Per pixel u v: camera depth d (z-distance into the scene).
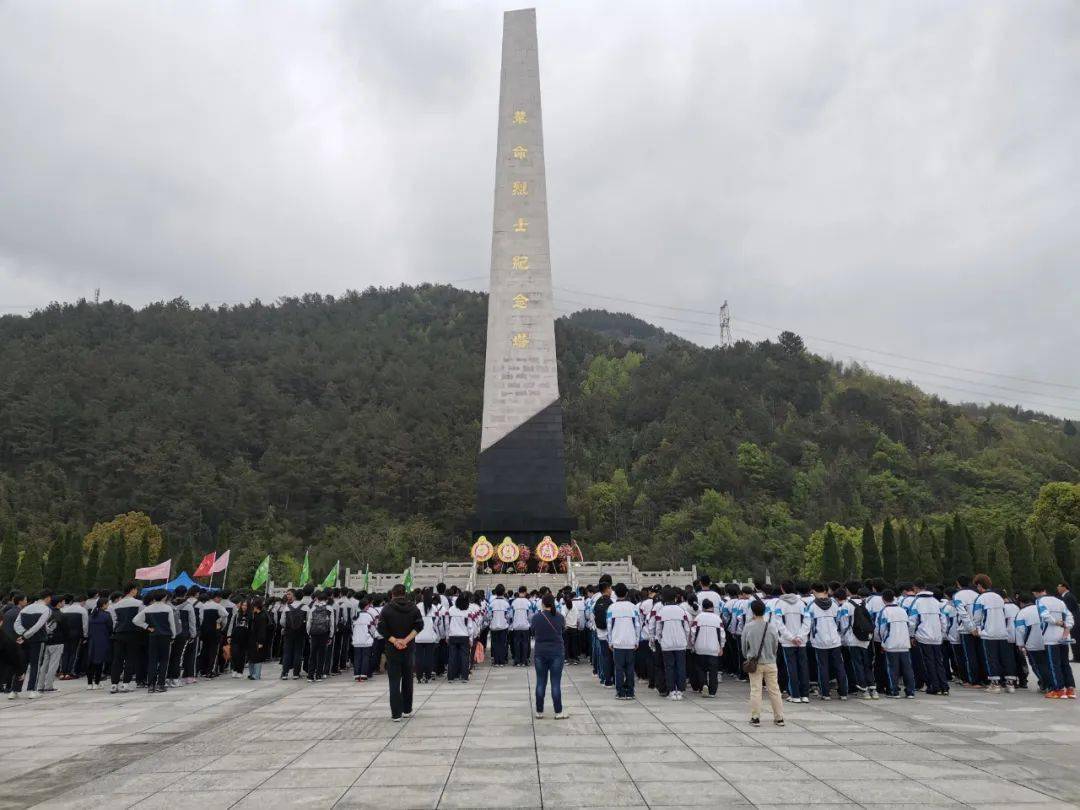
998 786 8.60
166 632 17.38
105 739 11.68
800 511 105.94
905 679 15.60
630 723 12.49
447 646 19.97
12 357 129.00
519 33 49.03
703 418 130.75
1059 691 15.33
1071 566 46.81
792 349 167.50
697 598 18.58
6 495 94.44
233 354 156.75
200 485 98.19
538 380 45.75
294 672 20.44
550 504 44.59
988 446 136.75
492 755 10.14
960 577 17.98
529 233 46.91
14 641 13.17
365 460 112.25
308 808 7.85
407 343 169.25
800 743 10.89
